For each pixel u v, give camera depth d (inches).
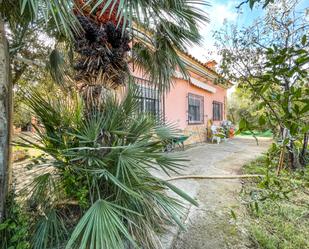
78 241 57.6
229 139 434.0
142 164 76.3
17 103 93.7
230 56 155.3
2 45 67.1
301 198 109.7
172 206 78.5
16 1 79.4
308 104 29.5
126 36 98.1
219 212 103.7
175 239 80.8
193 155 251.9
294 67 34.2
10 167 76.8
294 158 89.8
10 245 62.3
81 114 86.0
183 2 86.1
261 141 354.6
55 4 53.7
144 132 86.3
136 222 70.8
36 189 74.4
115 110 85.3
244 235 84.7
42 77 138.6
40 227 67.9
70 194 78.4
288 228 86.9
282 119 33.1
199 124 366.9
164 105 263.3
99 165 75.0
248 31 153.6
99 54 90.5
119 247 53.4
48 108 81.7
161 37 107.7
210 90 398.0
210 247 77.5
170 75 127.5
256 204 56.2
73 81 98.3
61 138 81.0
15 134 84.7
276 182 47.9
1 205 66.4
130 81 106.0
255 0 44.0
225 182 149.3
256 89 40.3
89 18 88.4
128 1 65.3
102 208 61.1
